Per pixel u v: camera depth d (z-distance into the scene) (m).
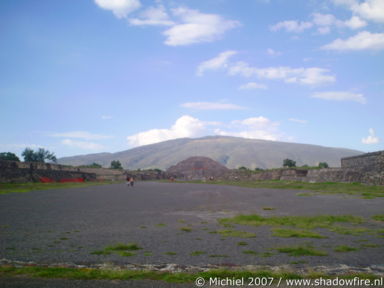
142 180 129.38
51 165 78.19
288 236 14.67
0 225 17.70
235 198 36.97
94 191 48.94
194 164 198.12
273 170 85.50
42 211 24.08
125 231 16.08
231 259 10.77
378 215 20.91
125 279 8.68
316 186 53.41
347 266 9.95
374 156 48.97
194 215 22.47
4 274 8.92
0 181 58.38
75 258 10.81
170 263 10.27
